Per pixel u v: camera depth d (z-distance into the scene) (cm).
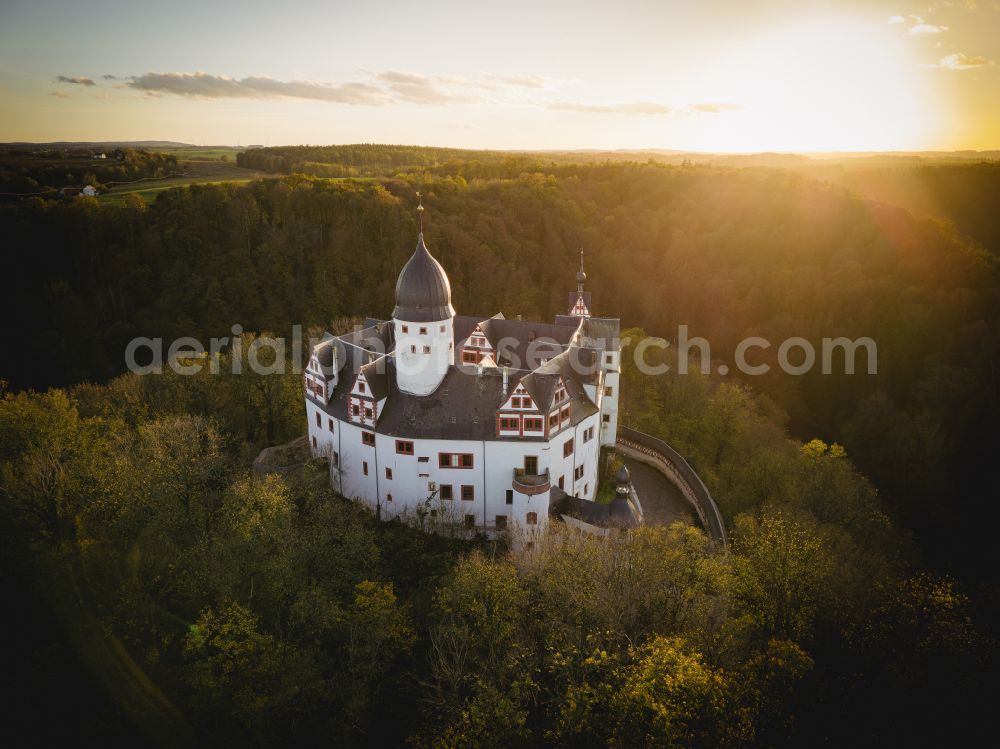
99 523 5453
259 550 4744
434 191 16950
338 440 6606
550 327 7694
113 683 4269
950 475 10456
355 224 14325
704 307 14525
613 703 3222
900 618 4116
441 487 6138
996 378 11594
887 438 10850
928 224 14600
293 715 3969
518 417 5853
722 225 16250
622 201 18600
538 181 18700
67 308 11875
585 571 4344
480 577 4425
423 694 4159
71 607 4772
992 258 13988
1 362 11250
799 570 4453
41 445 6562
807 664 3575
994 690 3853
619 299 15012
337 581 4781
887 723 3744
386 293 13238
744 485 7800
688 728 3131
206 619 4094
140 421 7931
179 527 5334
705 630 3894
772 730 3484
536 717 3675
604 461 7581
